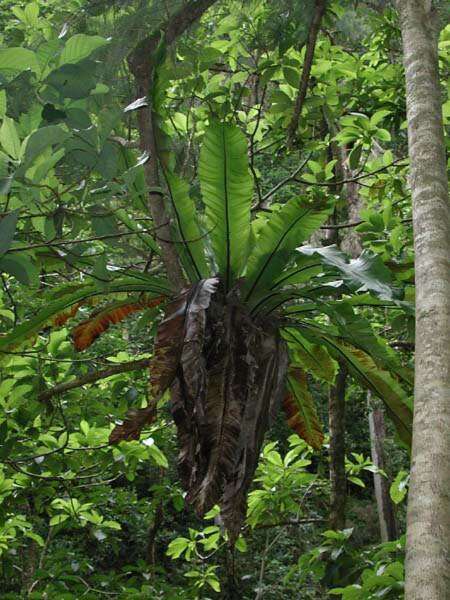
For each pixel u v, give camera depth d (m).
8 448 4.32
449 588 1.54
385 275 3.62
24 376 4.53
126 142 3.59
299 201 3.55
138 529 11.96
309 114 5.34
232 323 3.70
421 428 1.85
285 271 3.83
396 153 7.50
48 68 2.46
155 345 3.49
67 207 2.79
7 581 7.26
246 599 9.09
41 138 2.06
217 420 3.55
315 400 12.95
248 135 5.68
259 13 5.10
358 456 6.44
